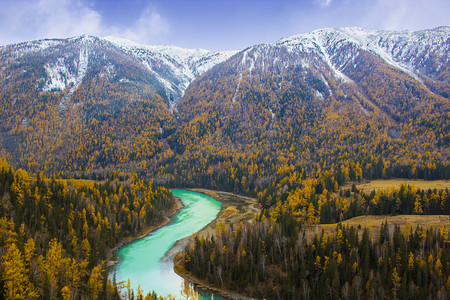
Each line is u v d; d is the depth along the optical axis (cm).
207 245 10844
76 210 12788
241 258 9875
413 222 11562
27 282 7381
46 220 11081
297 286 8606
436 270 7819
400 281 7931
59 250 8600
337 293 7931
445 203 13275
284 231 10581
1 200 11131
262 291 8888
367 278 8319
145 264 10850
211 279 9706
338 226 10238
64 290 7262
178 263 10938
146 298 7562
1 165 13875
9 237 8844
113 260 11169
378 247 9069
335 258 8956
